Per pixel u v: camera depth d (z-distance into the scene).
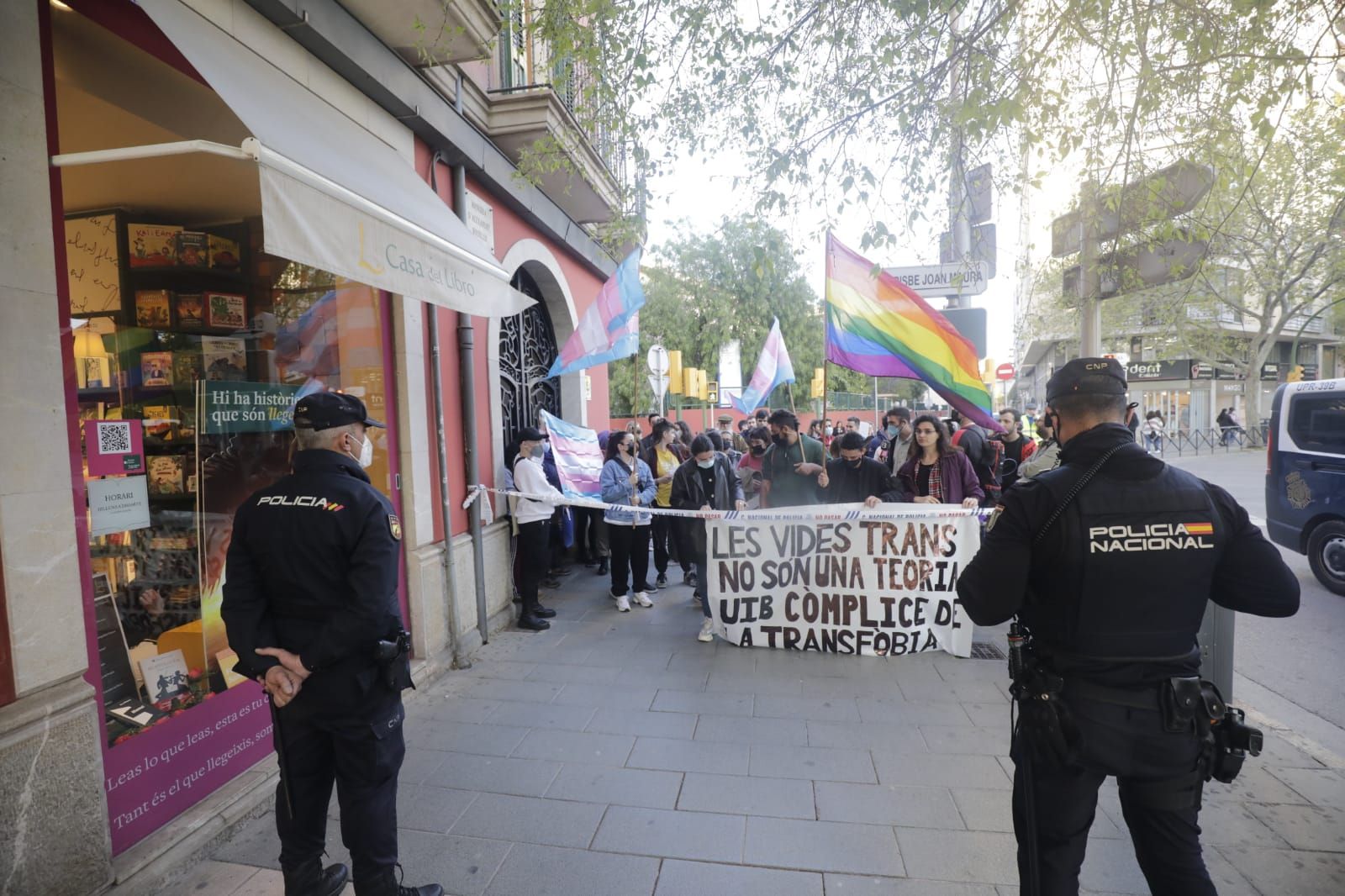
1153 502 1.84
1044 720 1.87
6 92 2.17
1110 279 4.26
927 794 3.17
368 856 2.19
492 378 6.08
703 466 6.16
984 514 4.93
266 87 3.27
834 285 5.39
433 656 4.78
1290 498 7.03
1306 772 3.37
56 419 2.30
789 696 4.31
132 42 2.90
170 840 2.73
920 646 5.00
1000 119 3.59
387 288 3.21
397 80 4.49
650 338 24.14
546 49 6.82
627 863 2.72
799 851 2.78
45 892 2.22
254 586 2.19
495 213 6.41
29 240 2.22
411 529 4.71
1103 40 3.63
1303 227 9.82
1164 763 1.79
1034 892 1.92
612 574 6.42
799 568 5.12
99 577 2.87
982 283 6.36
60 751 2.27
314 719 2.16
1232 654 3.63
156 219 4.03
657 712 4.11
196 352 3.77
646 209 4.84
